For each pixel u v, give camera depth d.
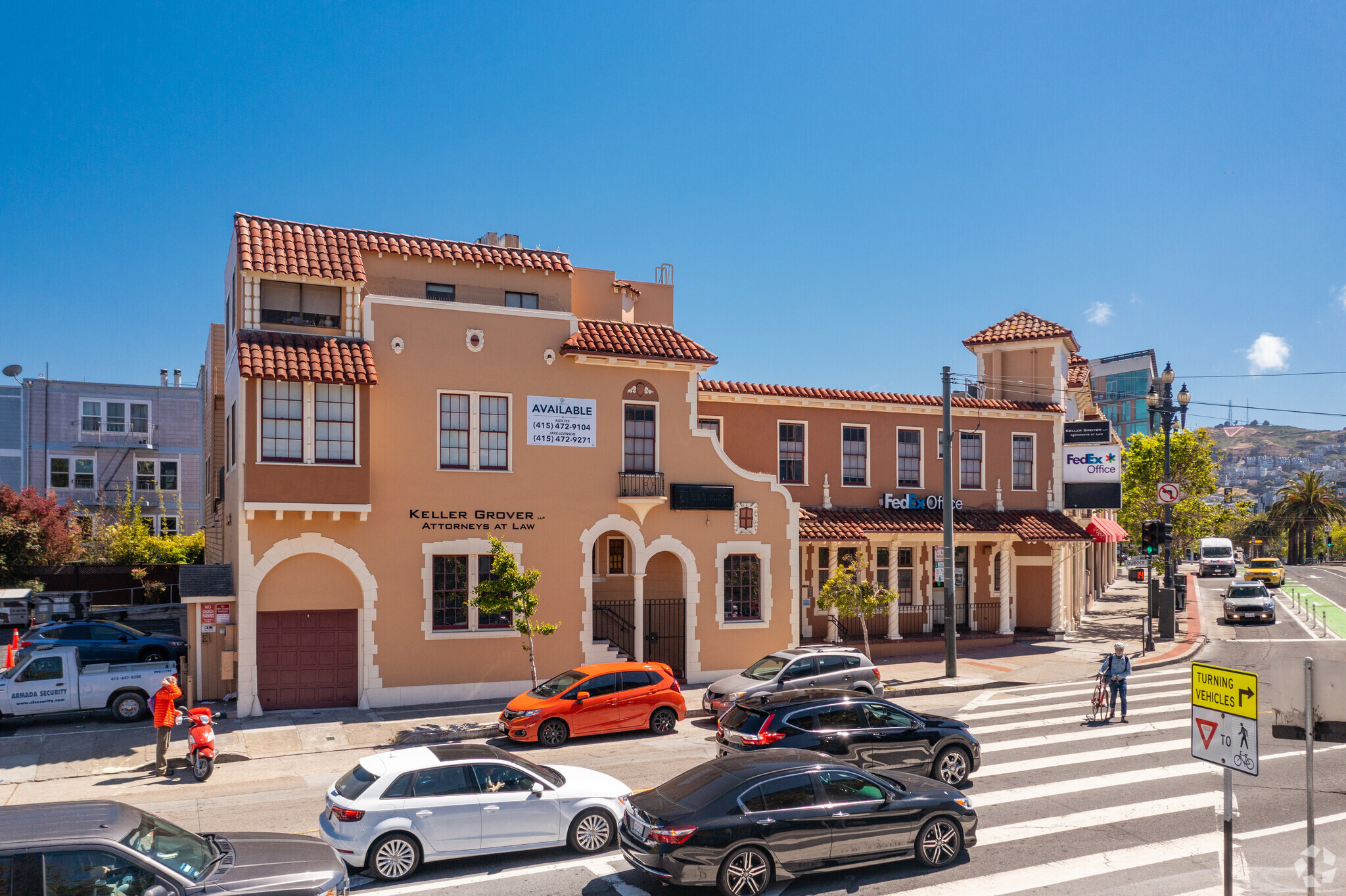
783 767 10.61
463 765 11.22
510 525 22.41
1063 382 33.06
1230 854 8.36
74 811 7.83
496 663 22.09
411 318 21.75
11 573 32.81
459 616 22.00
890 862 10.87
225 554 23.97
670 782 10.93
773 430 28.77
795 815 10.12
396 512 21.33
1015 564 33.38
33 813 7.73
